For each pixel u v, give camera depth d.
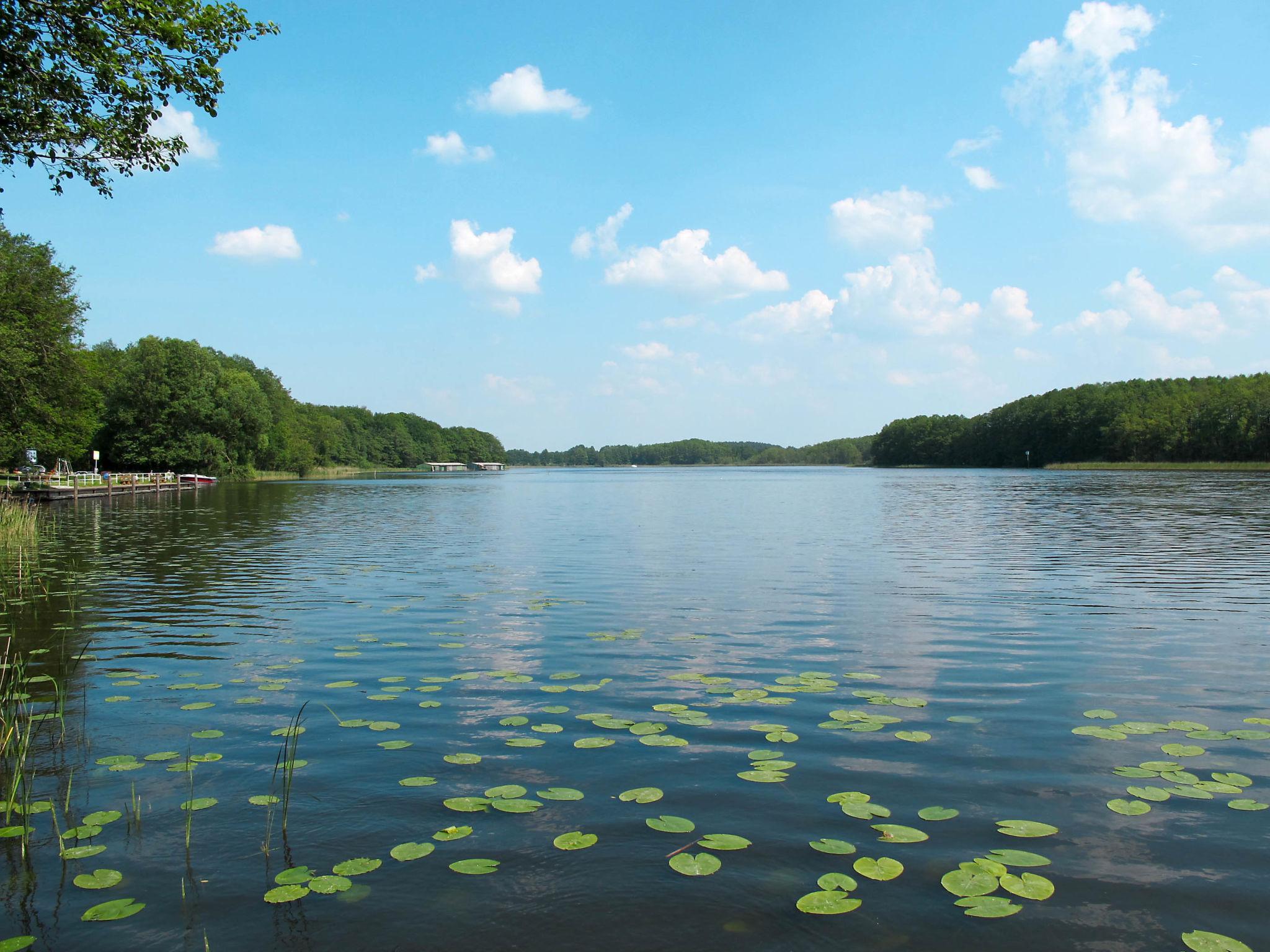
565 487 73.69
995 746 5.62
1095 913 3.53
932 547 18.86
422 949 3.29
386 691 7.09
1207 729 5.95
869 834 4.27
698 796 4.78
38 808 4.68
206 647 8.85
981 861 3.95
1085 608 11.01
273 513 32.78
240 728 6.10
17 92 9.94
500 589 12.90
